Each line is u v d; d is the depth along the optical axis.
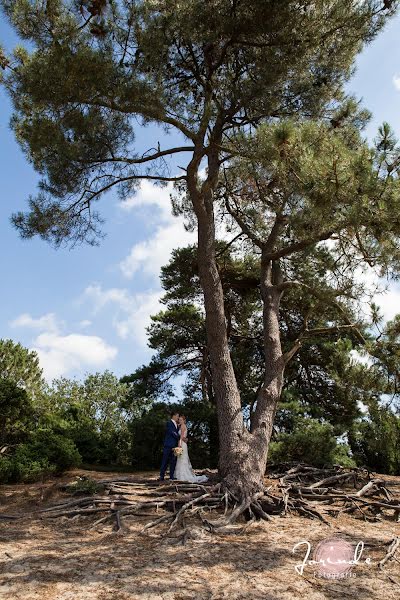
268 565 5.92
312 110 11.51
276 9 9.60
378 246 7.98
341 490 10.66
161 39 9.81
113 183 11.40
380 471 16.02
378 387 11.58
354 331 11.23
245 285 18.11
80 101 10.01
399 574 5.74
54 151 10.42
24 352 21.61
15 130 11.71
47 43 10.19
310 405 16.86
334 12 10.16
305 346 16.77
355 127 12.23
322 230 9.33
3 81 10.62
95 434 18.33
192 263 18.86
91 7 9.44
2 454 14.24
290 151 8.65
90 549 6.39
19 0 10.00
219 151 11.31
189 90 11.39
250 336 19.14
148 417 17.17
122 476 12.88
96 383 31.98
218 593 5.03
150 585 5.18
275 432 15.82
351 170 7.14
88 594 4.90
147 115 10.45
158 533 7.18
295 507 8.66
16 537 6.94
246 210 14.34
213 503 8.56
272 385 10.53
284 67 10.23
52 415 18.80
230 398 10.02
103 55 9.55
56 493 10.02
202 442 17.34
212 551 6.40
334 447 13.80
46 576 5.37
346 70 11.98
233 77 10.84
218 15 9.86
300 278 15.49
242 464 9.25
